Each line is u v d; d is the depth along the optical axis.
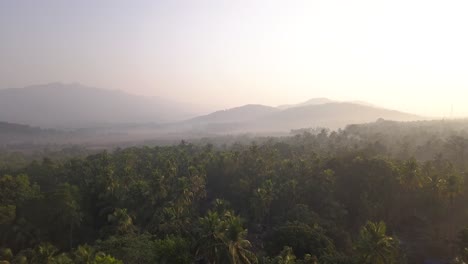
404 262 72.62
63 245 83.19
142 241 58.31
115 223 74.50
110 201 92.81
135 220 85.94
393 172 94.62
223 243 49.56
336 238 77.44
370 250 52.56
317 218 82.38
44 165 124.50
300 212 83.69
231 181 114.94
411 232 91.44
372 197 94.44
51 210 84.56
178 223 73.31
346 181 100.69
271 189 93.38
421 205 94.94
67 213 83.56
